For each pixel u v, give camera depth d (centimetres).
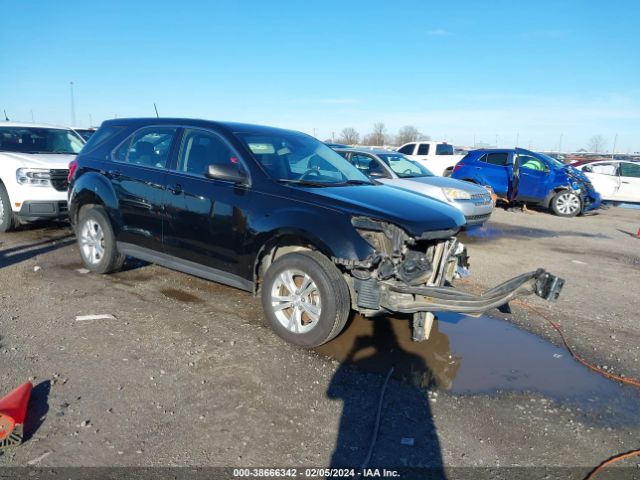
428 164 2003
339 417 337
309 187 459
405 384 389
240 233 464
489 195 1031
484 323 533
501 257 862
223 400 349
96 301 526
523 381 407
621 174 1778
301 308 433
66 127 999
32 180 777
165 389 359
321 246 412
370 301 405
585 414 362
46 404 332
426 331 440
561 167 1501
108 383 362
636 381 418
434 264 443
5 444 288
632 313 587
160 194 528
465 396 377
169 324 474
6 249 726
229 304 536
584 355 464
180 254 521
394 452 304
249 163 479
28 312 487
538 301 616
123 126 604
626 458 312
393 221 406
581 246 1009
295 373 393
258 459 290
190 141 531
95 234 610
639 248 1015
